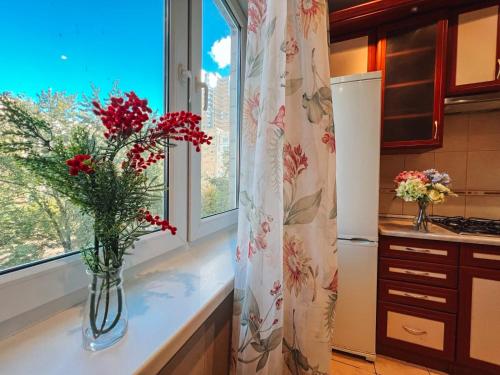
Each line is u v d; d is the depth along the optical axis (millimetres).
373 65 1691
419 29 1562
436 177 1477
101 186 425
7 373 394
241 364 717
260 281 690
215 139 1235
